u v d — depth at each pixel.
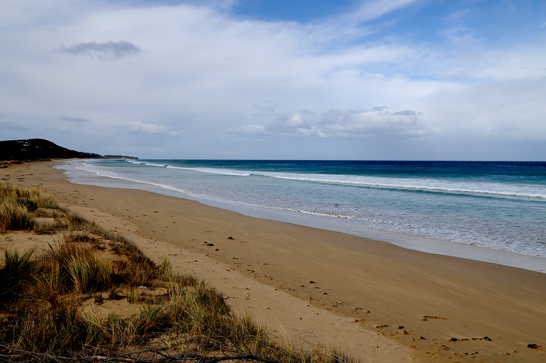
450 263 8.91
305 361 3.44
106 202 17.34
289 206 19.03
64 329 3.20
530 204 20.12
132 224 11.90
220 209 16.86
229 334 3.78
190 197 22.25
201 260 7.98
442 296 6.59
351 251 9.87
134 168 66.44
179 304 4.20
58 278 4.62
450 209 18.19
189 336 3.53
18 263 4.65
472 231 13.03
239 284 6.46
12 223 7.68
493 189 29.14
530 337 4.95
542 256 9.77
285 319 4.93
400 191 27.17
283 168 86.06
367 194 24.95
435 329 5.07
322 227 13.50
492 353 4.34
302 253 9.47
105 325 3.54
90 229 8.33
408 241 11.42
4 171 38.59
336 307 5.75
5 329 3.18
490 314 5.80
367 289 6.82
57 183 26.56
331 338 4.40
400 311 5.75
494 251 10.30
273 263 8.40
